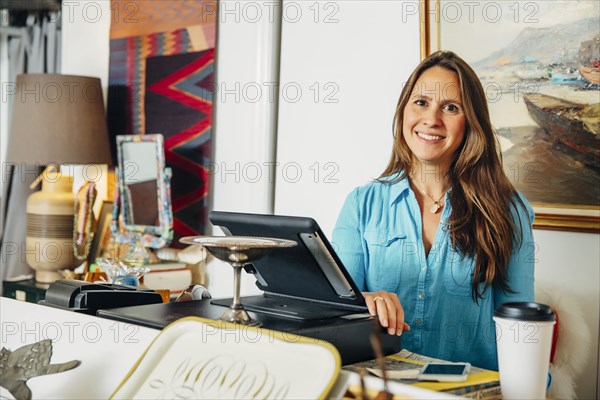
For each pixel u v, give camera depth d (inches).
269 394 48.2
